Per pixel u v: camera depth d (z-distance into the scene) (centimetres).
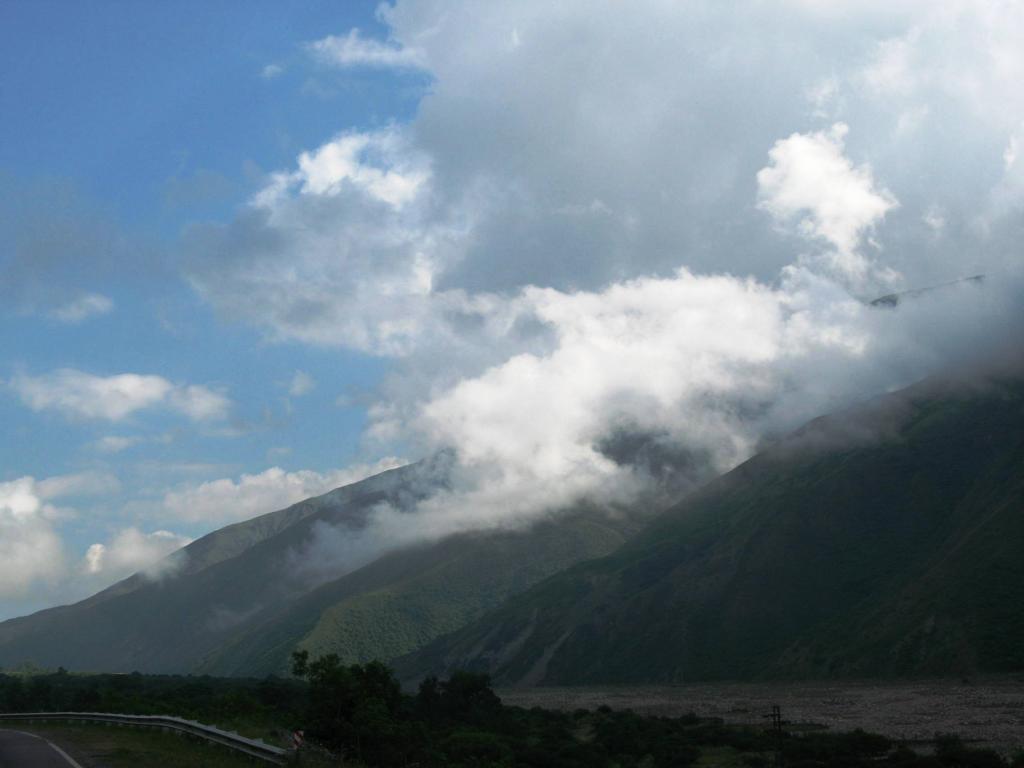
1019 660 12619
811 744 7012
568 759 6669
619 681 18625
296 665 5141
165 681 16338
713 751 7375
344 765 2941
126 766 2872
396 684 5703
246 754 3103
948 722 8612
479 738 6869
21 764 2947
